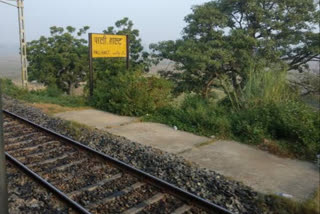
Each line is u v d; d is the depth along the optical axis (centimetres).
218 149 633
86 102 1164
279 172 510
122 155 592
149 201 411
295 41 1409
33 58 2417
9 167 521
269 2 1458
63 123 833
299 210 379
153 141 691
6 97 1309
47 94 1462
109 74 1666
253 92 815
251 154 603
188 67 1446
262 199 409
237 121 751
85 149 605
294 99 774
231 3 1480
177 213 385
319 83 848
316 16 1395
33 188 446
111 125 841
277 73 823
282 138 669
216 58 1406
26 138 705
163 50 1598
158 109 974
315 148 586
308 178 486
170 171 509
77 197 423
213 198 421
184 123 830
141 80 1005
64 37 2406
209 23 1416
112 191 443
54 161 559
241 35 1368
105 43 1155
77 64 2345
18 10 1642
